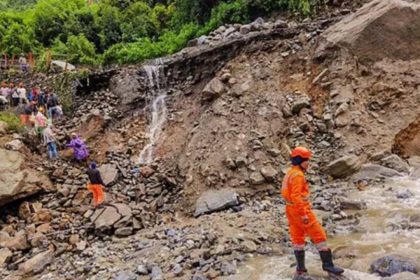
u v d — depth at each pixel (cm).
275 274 663
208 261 756
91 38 2495
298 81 1360
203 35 1942
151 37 2423
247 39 1516
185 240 873
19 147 1304
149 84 1680
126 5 2739
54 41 2483
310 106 1273
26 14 2866
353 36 1314
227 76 1416
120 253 897
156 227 1034
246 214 969
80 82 1803
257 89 1352
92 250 944
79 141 1408
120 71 1808
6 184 1163
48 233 1049
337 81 1283
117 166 1341
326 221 840
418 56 1284
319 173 1110
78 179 1291
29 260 919
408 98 1199
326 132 1207
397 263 588
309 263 667
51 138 1384
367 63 1291
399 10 1308
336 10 1677
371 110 1208
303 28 1491
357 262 635
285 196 613
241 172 1135
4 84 1766
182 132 1431
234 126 1253
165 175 1248
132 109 1628
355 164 1070
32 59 2308
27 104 1597
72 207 1171
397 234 734
